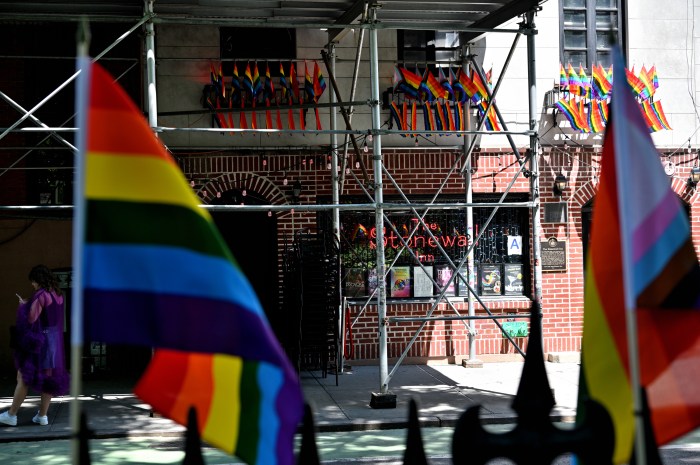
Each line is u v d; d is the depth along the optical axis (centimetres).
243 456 360
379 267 1360
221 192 1673
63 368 1259
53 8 1412
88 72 318
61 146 1608
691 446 1111
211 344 348
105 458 1080
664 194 365
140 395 371
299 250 1540
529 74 1421
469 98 1591
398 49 1748
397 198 1728
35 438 1183
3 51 1627
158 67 1650
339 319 1599
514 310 1742
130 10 1449
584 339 391
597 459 339
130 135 335
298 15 1563
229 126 1630
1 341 1631
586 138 1756
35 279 1246
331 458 1073
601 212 387
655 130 1739
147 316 346
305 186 1692
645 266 363
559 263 1752
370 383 1547
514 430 338
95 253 343
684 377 378
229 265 349
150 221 343
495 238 1759
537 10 1422
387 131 1331
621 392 383
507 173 1739
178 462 1056
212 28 1664
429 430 1242
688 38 1802
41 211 1641
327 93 1714
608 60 1795
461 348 1741
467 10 1532
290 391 351
